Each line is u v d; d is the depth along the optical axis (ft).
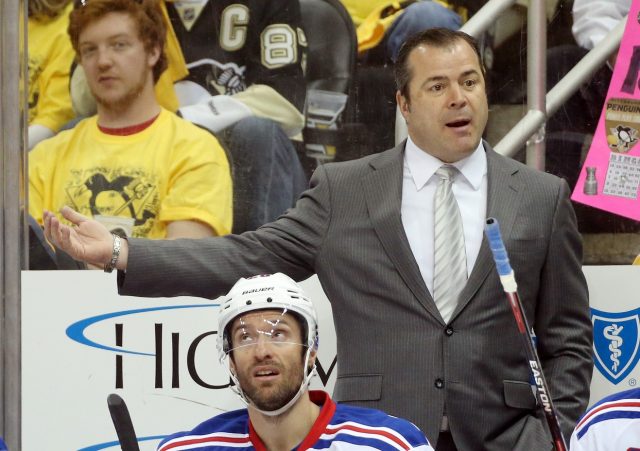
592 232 40.11
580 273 34.24
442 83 33.19
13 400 36.99
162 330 37.27
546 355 33.76
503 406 32.50
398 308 32.58
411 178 34.22
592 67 39.68
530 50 39.50
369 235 33.42
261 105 39.40
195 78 39.37
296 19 39.50
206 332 37.45
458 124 33.19
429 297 32.45
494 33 40.24
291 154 39.40
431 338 32.14
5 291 37.19
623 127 40.04
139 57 39.06
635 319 37.91
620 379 37.78
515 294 25.30
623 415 25.66
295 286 26.71
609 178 40.01
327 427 26.30
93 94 38.96
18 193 37.50
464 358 32.07
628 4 40.34
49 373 36.86
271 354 25.67
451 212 33.47
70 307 37.01
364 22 39.58
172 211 38.88
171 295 33.71
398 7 39.70
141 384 37.14
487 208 33.50
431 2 39.75
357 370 32.68
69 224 38.37
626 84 40.06
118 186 38.83
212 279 33.55
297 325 26.13
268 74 39.50
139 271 32.78
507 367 32.73
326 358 37.78
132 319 37.19
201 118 39.27
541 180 34.24
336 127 39.52
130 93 38.99
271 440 26.27
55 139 38.78
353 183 34.47
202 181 39.09
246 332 25.90
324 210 34.24
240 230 39.14
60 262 38.42
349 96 39.58
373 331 32.65
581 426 26.18
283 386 25.67
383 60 39.65
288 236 34.35
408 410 31.91
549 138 40.24
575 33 40.47
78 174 38.81
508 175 34.17
